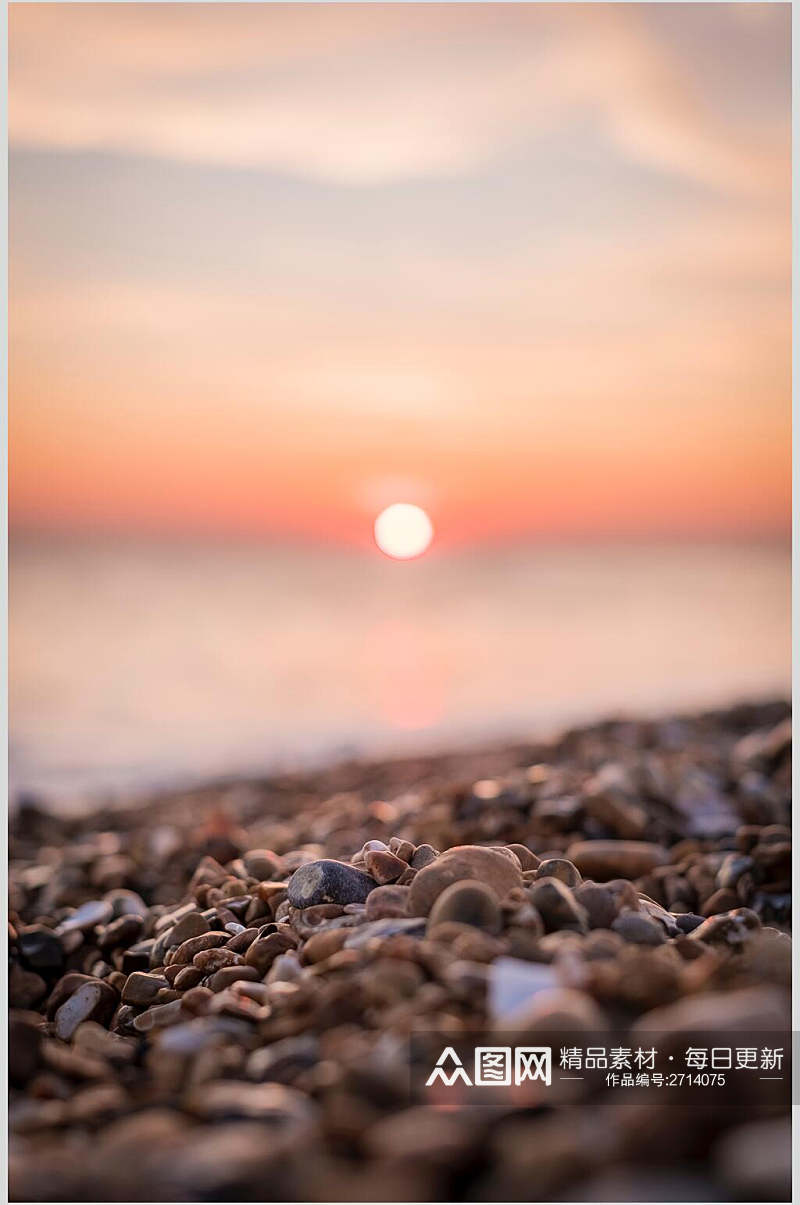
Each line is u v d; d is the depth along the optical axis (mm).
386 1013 594
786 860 909
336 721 2396
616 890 710
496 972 602
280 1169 509
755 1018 545
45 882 1106
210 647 3570
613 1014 580
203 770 1950
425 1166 500
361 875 760
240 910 823
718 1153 508
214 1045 615
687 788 1121
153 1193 501
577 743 1469
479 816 1087
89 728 2350
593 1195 488
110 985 786
